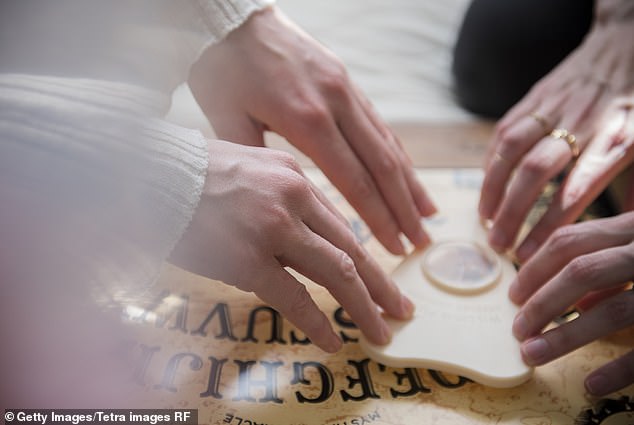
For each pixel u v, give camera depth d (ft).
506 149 1.84
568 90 1.91
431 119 2.24
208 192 1.51
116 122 1.48
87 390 1.56
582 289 1.58
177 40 1.72
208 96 1.77
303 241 1.52
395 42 2.49
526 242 1.79
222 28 1.72
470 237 1.85
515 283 1.71
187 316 1.73
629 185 1.90
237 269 1.51
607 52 1.94
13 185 1.43
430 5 2.60
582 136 1.85
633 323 1.57
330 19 2.56
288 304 1.54
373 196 1.74
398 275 1.77
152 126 1.51
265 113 1.74
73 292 1.49
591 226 1.64
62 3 1.66
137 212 1.46
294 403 1.60
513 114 1.95
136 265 1.47
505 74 2.18
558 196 1.79
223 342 1.69
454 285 1.73
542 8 2.13
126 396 1.59
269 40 1.75
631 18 1.96
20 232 1.44
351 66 2.40
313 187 1.60
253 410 1.59
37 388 1.53
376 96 2.31
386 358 1.64
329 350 1.59
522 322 1.64
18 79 1.51
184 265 1.54
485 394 1.62
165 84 1.71
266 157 1.56
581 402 1.61
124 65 1.68
